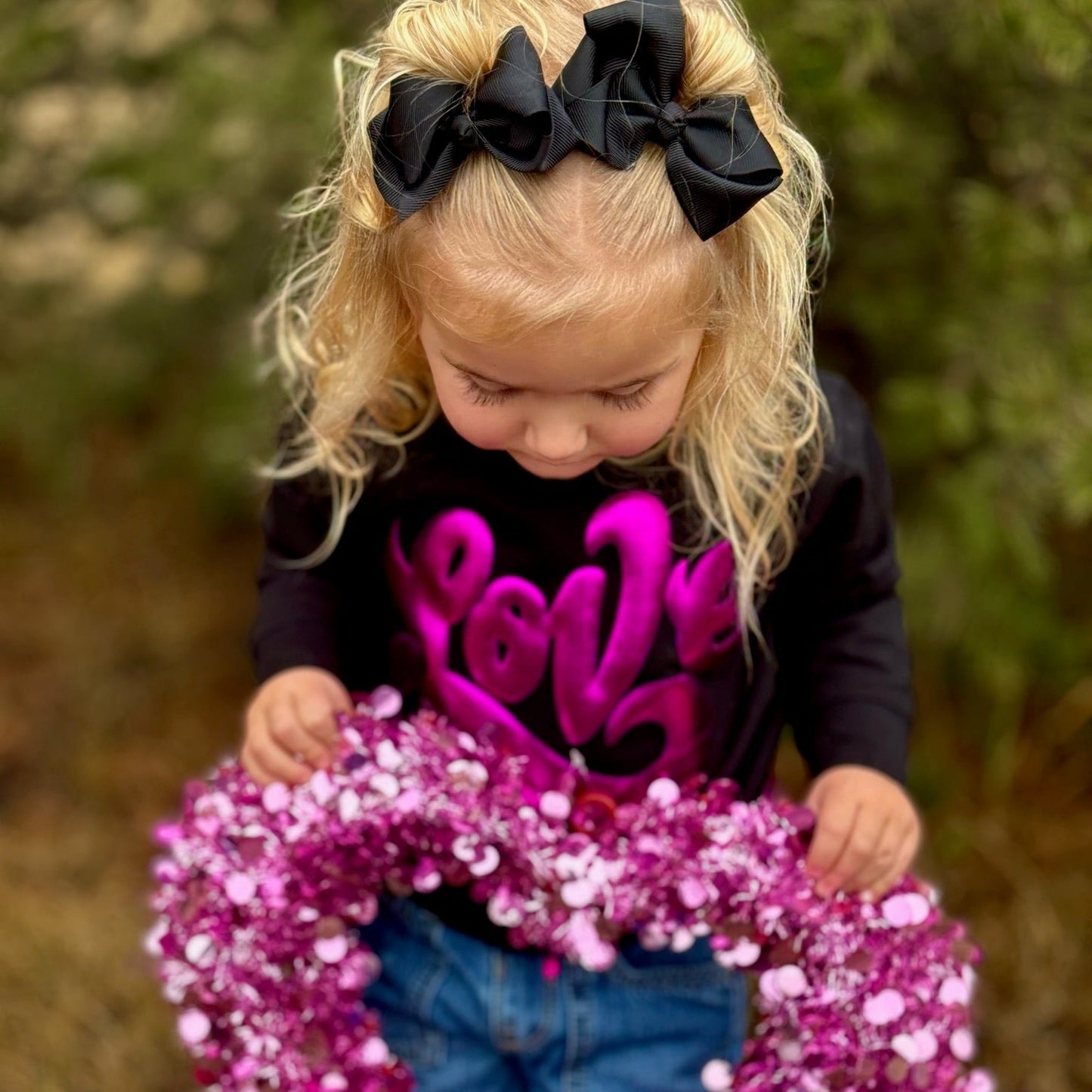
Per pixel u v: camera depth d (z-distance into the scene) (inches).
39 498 120.7
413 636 49.8
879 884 45.4
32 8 90.3
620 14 36.3
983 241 69.8
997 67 69.6
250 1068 44.5
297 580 52.0
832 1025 43.7
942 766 91.7
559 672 48.1
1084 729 93.1
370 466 48.3
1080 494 67.7
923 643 89.7
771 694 50.6
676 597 47.5
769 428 45.2
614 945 49.7
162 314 104.1
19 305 110.0
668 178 37.0
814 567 49.9
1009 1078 75.3
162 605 109.3
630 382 38.5
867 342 83.4
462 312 37.2
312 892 45.5
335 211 47.6
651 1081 51.9
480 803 45.4
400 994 52.7
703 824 45.1
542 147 35.9
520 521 47.1
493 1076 52.9
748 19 65.9
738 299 40.9
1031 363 71.2
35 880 87.0
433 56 38.0
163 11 94.3
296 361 51.6
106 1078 75.8
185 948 44.8
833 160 73.2
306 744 46.9
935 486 79.8
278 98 83.3
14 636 105.8
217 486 104.7
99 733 98.3
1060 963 81.0
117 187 95.8
